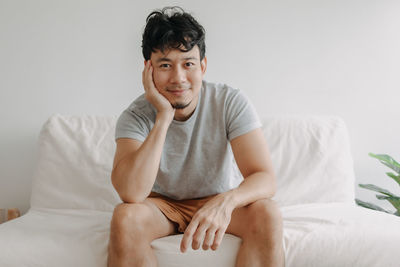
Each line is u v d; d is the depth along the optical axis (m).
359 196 2.11
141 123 1.32
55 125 1.81
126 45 2.04
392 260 1.14
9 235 1.26
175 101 1.22
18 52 2.00
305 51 2.09
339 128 1.81
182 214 1.34
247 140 1.26
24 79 2.01
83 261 1.17
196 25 1.21
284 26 2.08
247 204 1.15
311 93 2.10
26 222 1.45
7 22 1.99
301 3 2.07
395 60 2.11
